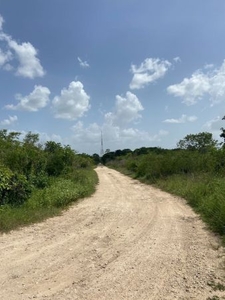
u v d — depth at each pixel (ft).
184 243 24.26
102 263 19.97
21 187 40.01
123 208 40.55
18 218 31.86
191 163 73.97
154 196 51.70
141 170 93.91
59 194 43.45
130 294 15.57
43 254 21.79
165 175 76.28
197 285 16.58
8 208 34.94
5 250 22.68
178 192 52.31
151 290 16.02
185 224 30.81
